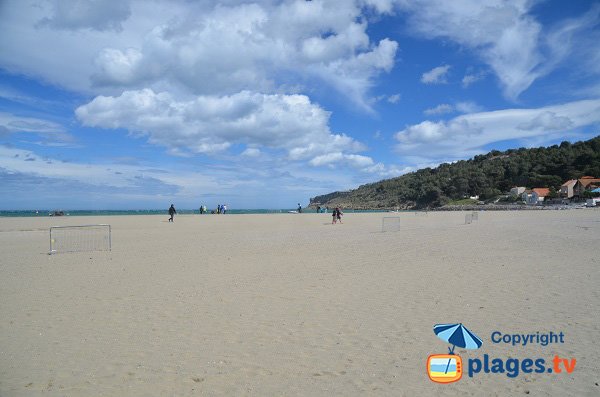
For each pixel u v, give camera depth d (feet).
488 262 42.57
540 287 30.73
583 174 386.73
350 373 16.84
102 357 18.85
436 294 29.17
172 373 17.10
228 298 29.27
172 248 61.62
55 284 35.09
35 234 93.30
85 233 94.48
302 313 25.23
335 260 46.34
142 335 21.71
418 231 89.97
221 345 20.12
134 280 36.40
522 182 440.86
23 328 23.09
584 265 39.88
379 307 26.17
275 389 15.60
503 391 15.35
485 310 24.97
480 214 215.31
